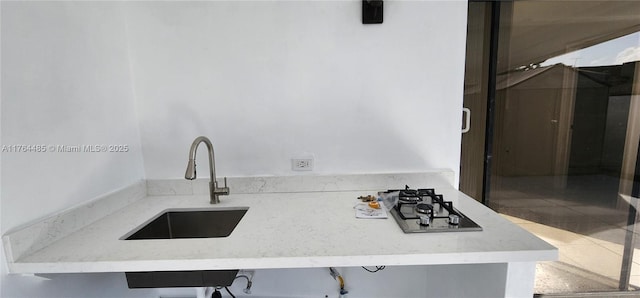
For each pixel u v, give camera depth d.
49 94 0.89
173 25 1.33
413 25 1.35
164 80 1.36
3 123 0.74
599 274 1.76
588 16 1.54
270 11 1.33
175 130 1.39
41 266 0.75
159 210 1.20
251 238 0.89
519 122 1.62
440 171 1.43
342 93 1.39
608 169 1.70
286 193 1.42
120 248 0.83
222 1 1.32
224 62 1.36
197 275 0.95
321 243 0.85
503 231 0.90
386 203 1.20
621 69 1.61
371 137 1.42
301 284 1.58
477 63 1.55
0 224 0.74
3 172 0.74
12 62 0.77
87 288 1.01
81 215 0.99
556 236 1.76
